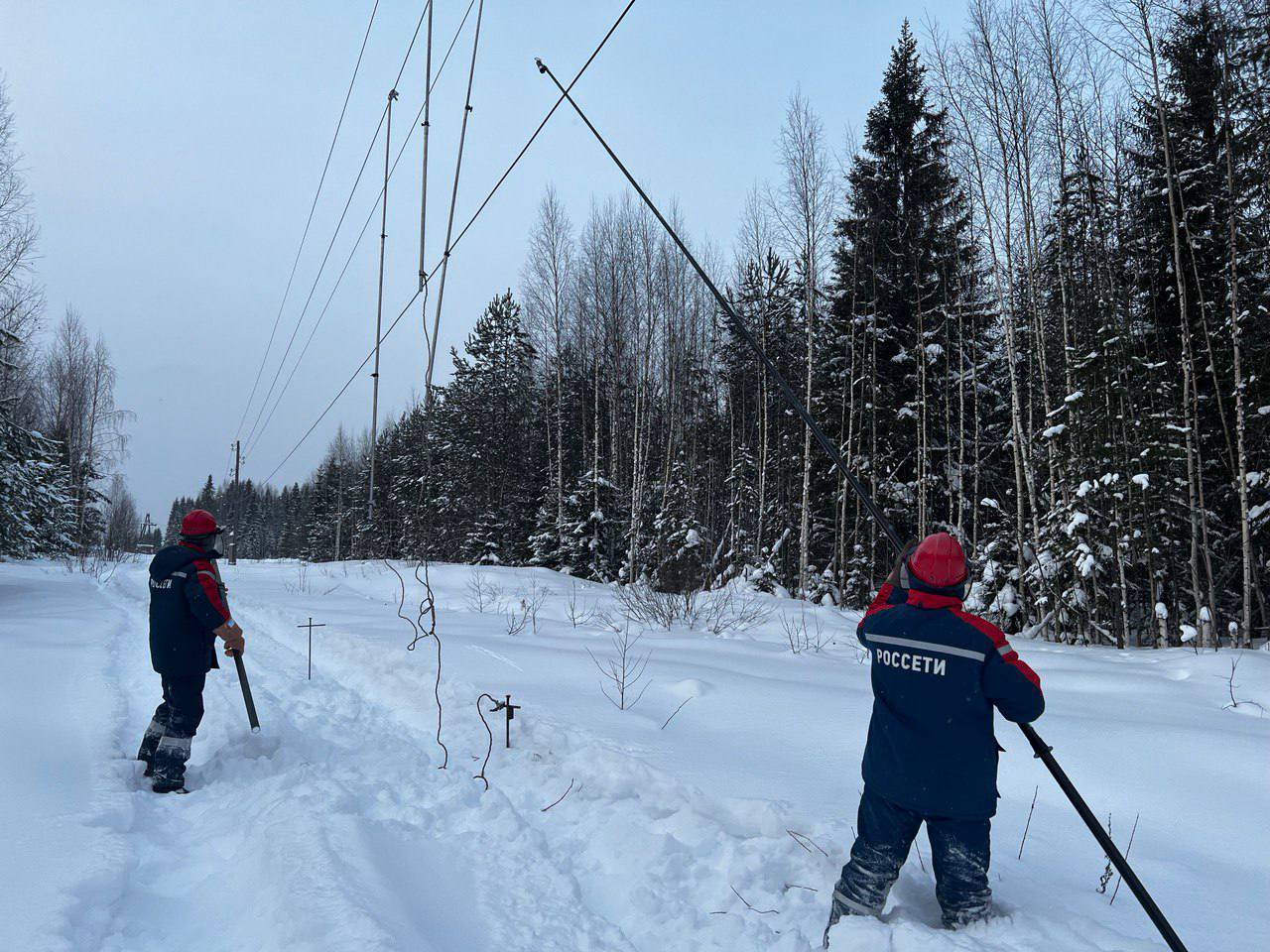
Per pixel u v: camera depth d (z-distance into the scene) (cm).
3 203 2144
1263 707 573
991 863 316
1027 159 1546
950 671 248
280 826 321
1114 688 644
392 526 4238
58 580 1702
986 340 2119
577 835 349
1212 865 319
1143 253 1598
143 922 258
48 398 3962
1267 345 1270
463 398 3394
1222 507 1508
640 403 2664
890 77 2009
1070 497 1390
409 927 241
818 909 280
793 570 2203
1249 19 1205
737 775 403
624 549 2534
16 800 346
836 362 2044
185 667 410
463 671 646
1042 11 1569
